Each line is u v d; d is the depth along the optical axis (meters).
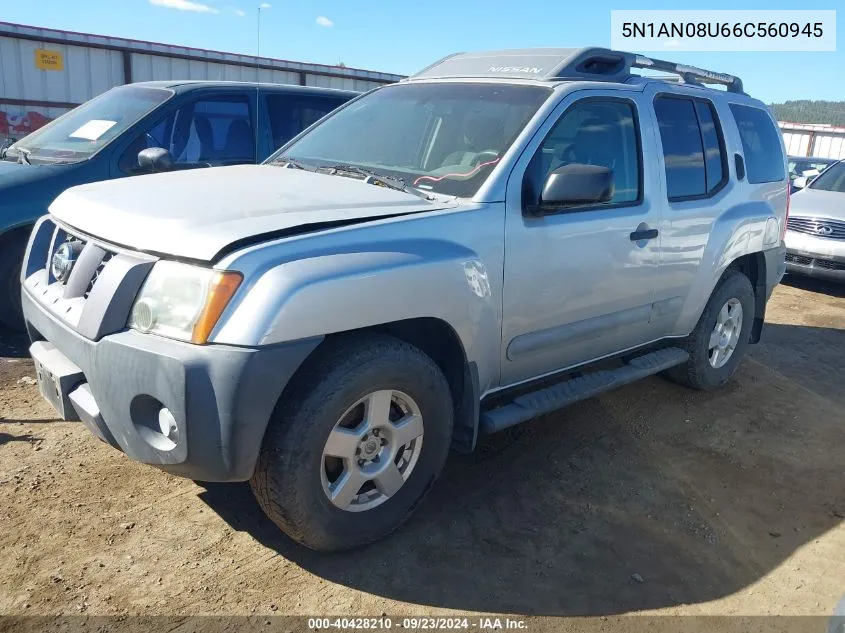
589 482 3.66
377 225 2.79
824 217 8.30
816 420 4.68
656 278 4.05
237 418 2.39
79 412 2.73
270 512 2.67
